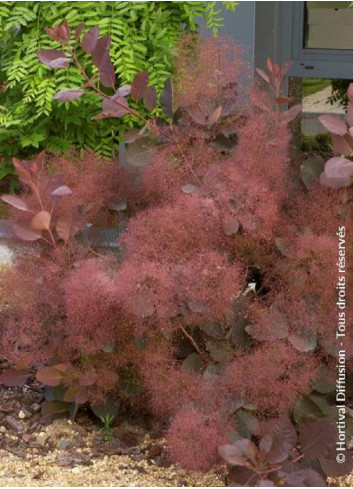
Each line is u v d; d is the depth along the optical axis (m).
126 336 2.89
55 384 2.94
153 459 2.90
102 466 2.84
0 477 2.73
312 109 4.50
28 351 3.07
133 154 3.04
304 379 2.65
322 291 2.78
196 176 3.01
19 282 3.00
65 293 2.81
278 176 2.96
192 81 3.13
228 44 3.19
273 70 3.15
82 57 3.91
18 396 3.33
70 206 2.96
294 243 2.82
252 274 3.06
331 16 4.37
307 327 2.71
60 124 4.30
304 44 4.42
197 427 2.53
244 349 2.77
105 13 3.86
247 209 2.79
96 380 2.95
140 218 2.88
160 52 3.93
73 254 2.98
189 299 2.68
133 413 3.16
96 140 4.27
